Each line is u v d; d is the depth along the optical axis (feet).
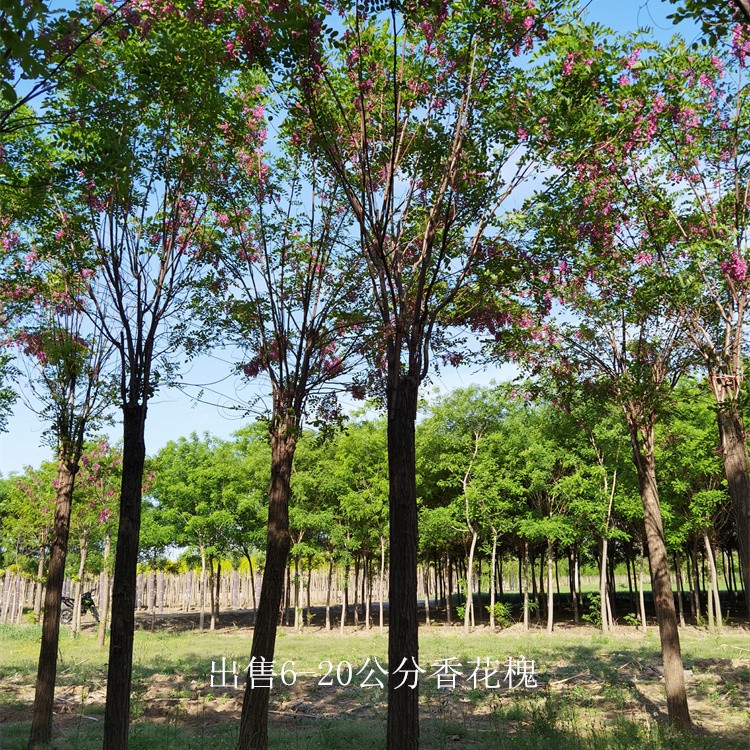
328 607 114.21
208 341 30.35
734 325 30.66
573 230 28.12
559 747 32.14
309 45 20.97
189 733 37.93
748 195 29.76
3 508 108.58
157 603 155.94
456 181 22.88
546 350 37.52
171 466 111.14
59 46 17.53
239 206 29.58
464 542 116.47
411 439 21.50
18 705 47.85
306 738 36.27
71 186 25.14
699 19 15.34
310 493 105.70
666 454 82.58
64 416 36.52
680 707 34.94
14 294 32.17
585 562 140.67
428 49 22.81
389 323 22.63
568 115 22.77
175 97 24.08
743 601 145.48
